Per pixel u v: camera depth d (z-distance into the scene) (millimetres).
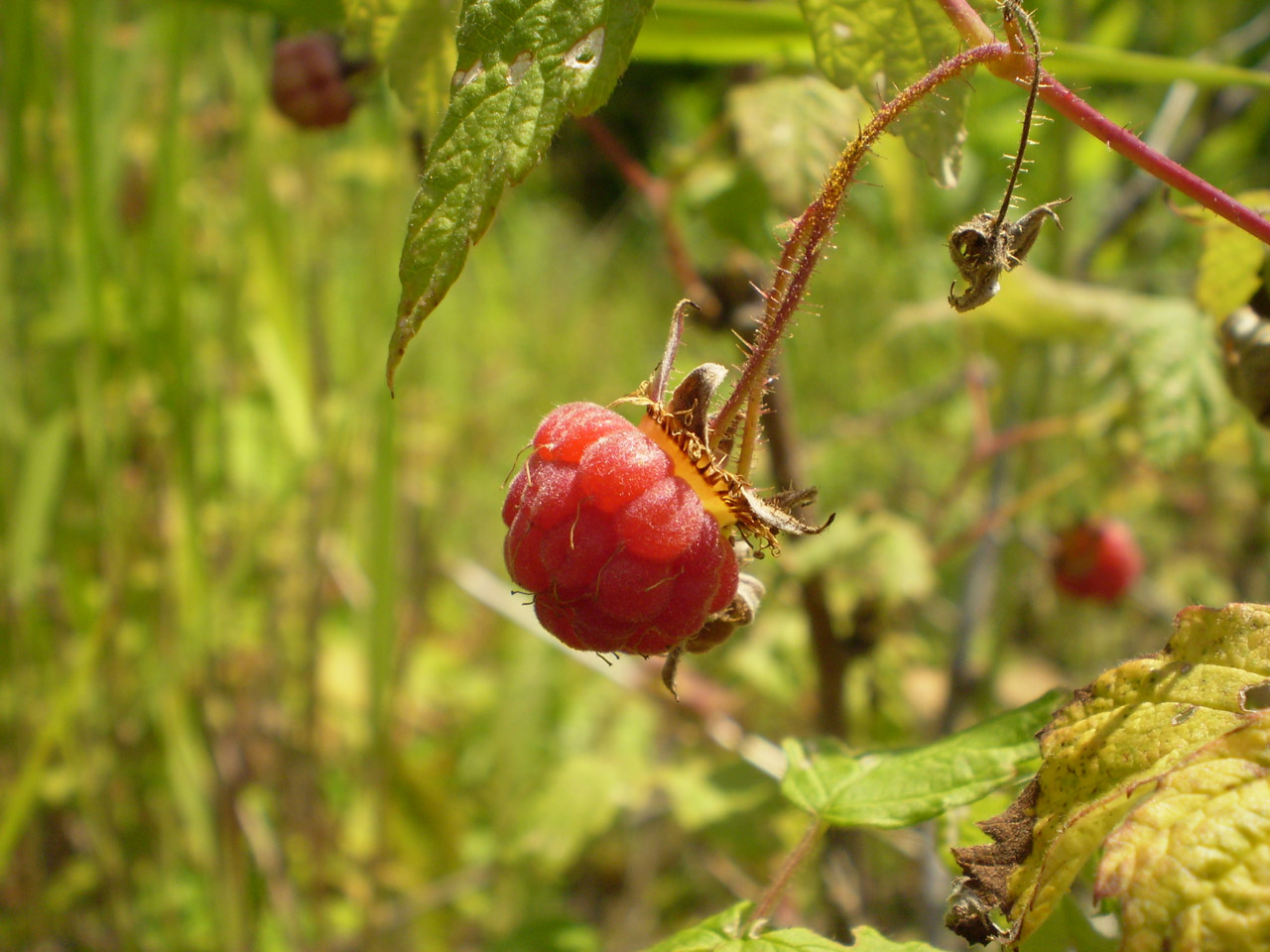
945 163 114
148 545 203
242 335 212
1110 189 281
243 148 188
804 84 156
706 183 178
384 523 172
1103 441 174
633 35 93
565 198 537
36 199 184
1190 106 221
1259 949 87
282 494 195
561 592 102
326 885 218
